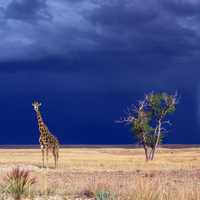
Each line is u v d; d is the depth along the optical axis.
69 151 147.38
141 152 145.75
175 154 121.44
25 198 24.56
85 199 24.92
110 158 93.44
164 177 40.34
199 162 73.00
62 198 25.23
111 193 22.64
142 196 21.81
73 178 39.09
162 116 82.94
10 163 58.94
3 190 24.39
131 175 43.16
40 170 47.69
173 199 21.59
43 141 49.09
